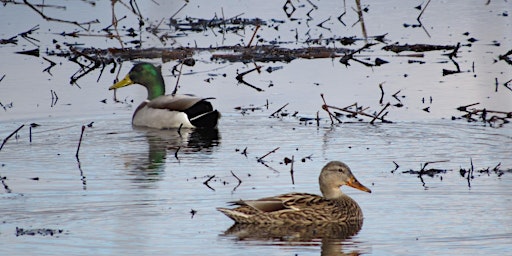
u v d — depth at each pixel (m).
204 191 14.11
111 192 14.03
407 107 20.00
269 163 15.99
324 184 13.28
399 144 17.22
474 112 19.08
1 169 15.66
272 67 24.48
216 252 11.25
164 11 31.12
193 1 33.38
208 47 26.77
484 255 11.02
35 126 19.02
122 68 24.66
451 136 17.72
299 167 15.64
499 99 20.44
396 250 11.28
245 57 25.50
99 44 27.11
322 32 28.27
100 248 11.34
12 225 12.30
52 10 30.86
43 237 11.76
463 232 11.89
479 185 14.16
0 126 18.91
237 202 12.70
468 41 26.73
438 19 29.86
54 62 25.03
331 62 24.91
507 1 32.47
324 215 12.57
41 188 14.30
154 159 16.47
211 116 19.20
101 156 16.72
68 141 17.88
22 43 27.20
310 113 19.86
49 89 22.20
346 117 19.42
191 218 12.67
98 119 19.88
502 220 12.36
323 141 17.58
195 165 15.95
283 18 30.45
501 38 26.97
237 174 15.24
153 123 19.44
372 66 24.25
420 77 22.77
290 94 21.48
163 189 14.23
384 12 31.23
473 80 22.27
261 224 12.48
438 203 13.25
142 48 26.67
